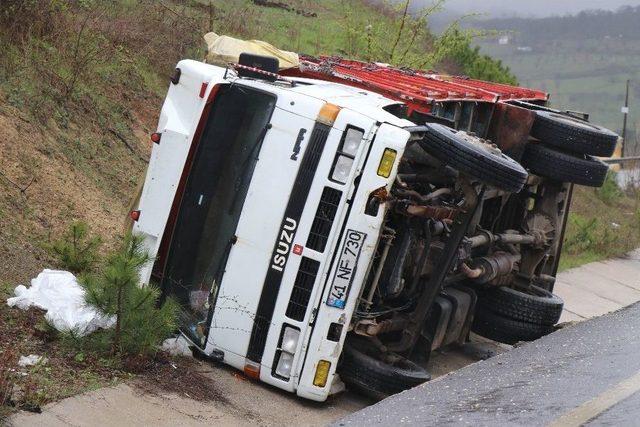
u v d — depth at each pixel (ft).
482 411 20.59
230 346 24.54
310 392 23.86
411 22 55.42
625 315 34.09
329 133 23.70
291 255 23.82
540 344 28.50
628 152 115.34
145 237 25.80
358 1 78.13
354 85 29.63
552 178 33.22
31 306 25.13
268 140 24.26
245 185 24.52
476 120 32.09
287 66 31.45
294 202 23.84
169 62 47.70
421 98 27.53
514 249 34.04
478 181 25.00
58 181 33.65
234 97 25.05
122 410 20.90
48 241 30.27
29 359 22.31
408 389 24.27
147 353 23.84
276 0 77.41
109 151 38.60
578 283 50.62
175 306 24.26
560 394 22.11
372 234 23.50
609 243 62.39
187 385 23.39
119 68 43.75
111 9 48.75
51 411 19.99
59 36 40.32
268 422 22.41
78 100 38.88
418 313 26.27
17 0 38.91
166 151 25.71
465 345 34.94
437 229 26.61
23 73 36.81
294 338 23.88
